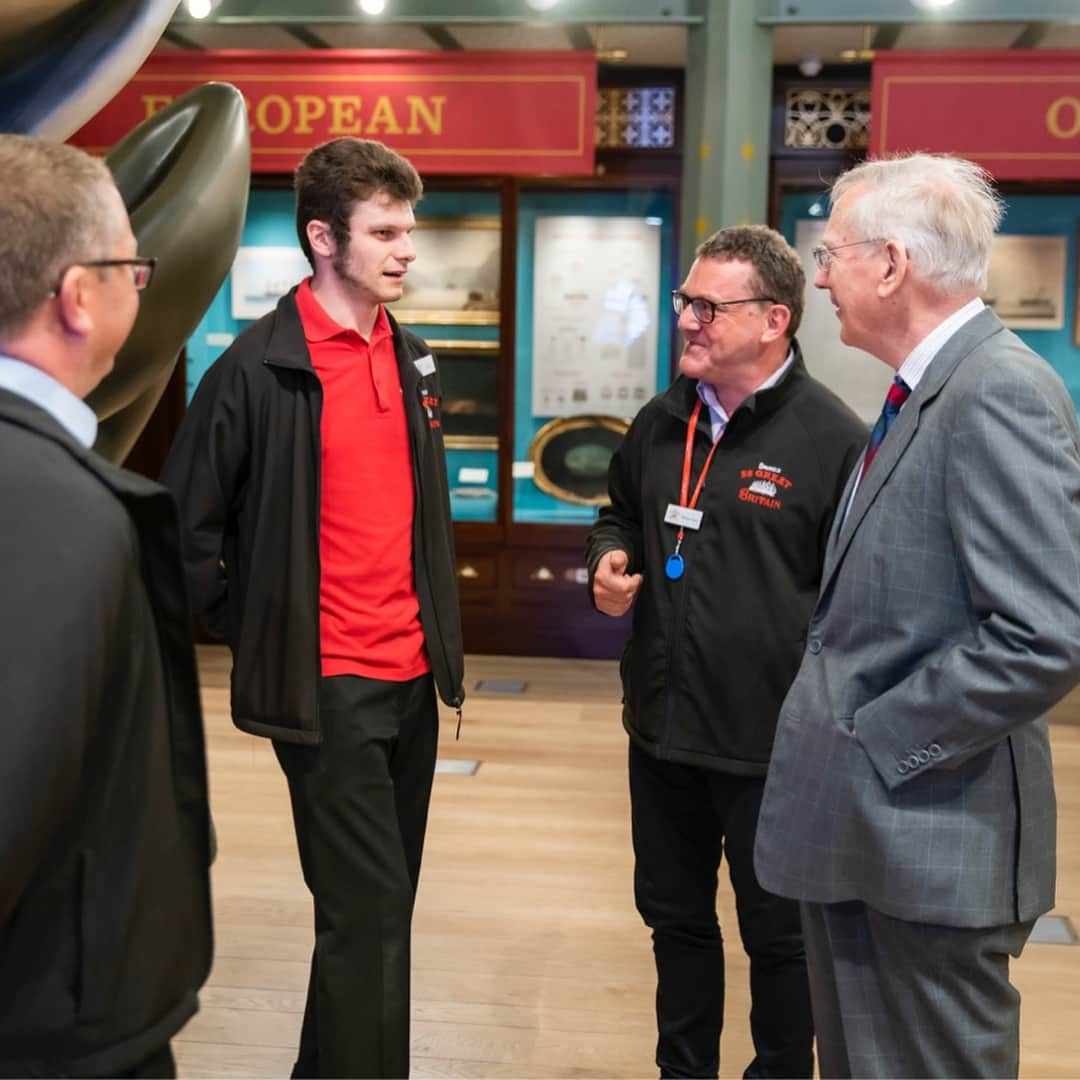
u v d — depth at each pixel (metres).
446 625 2.17
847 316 1.64
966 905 1.49
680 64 6.20
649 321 6.54
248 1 5.55
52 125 1.81
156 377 1.94
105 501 1.03
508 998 2.81
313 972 2.21
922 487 1.52
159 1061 1.13
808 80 6.25
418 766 2.20
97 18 1.72
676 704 2.15
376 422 2.09
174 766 1.15
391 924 2.05
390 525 2.09
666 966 2.28
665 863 2.25
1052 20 5.30
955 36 5.63
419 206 6.52
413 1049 2.58
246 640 2.04
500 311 6.46
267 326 2.08
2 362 1.08
